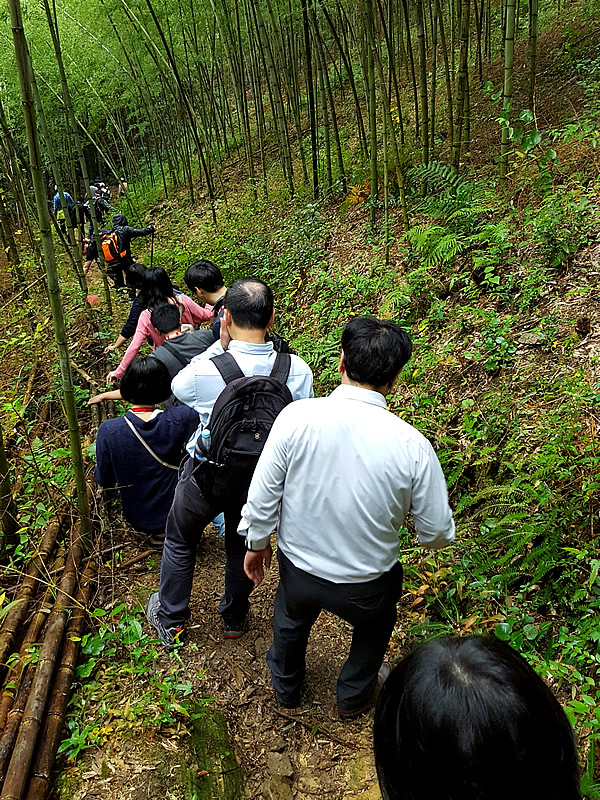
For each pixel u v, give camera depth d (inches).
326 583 82.4
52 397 187.2
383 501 77.0
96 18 401.4
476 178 234.1
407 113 326.0
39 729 88.0
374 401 79.3
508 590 116.0
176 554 106.1
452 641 35.5
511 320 164.4
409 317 196.5
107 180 682.8
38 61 373.7
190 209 408.2
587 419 127.7
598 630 93.1
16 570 111.2
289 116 419.8
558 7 346.9
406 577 124.0
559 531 111.6
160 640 104.3
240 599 109.5
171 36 387.2
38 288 267.0
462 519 132.5
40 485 143.9
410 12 375.2
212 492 95.0
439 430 150.0
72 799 83.3
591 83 256.8
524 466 128.8
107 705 96.2
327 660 112.8
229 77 476.7
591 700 78.4
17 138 429.7
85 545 125.0
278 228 305.6
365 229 252.2
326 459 77.3
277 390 92.2
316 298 241.6
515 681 32.2
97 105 464.4
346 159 328.8
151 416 123.9
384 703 34.8
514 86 297.3
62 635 104.2
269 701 104.0
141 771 87.0
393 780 33.7
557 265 174.2
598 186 193.0
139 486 125.3
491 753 30.4
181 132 457.1
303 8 267.3
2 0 373.4
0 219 270.1
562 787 31.7
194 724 95.3
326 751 96.6
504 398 145.6
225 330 103.5
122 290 315.0
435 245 200.7
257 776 93.2
